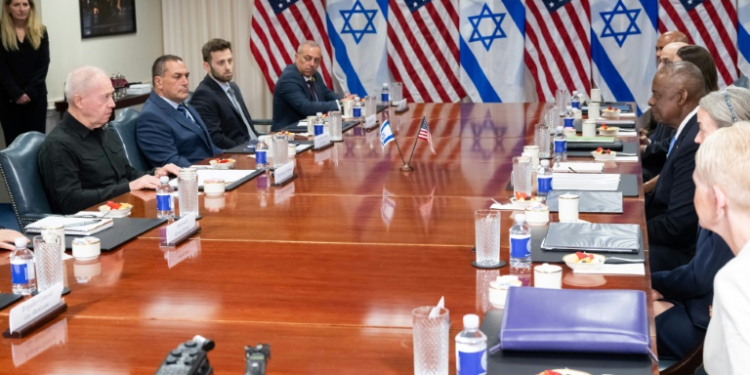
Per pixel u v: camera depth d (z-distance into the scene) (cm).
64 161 444
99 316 246
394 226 343
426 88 898
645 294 245
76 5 794
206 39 937
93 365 213
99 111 460
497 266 285
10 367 212
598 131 553
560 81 878
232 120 669
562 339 207
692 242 394
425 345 194
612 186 397
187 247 317
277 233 335
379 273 281
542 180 383
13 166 431
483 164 475
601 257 279
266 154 471
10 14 692
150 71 923
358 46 897
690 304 304
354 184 428
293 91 746
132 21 884
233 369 208
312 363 211
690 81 437
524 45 881
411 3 887
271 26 902
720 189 194
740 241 195
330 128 576
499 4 870
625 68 868
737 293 175
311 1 900
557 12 869
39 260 267
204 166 479
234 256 304
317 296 260
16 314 232
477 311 244
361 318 241
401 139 575
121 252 311
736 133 196
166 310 250
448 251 306
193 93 664
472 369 191
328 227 343
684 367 275
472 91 885
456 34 888
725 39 838
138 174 504
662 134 598
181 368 165
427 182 429
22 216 432
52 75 770
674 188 398
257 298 259
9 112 709
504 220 345
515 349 209
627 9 858
